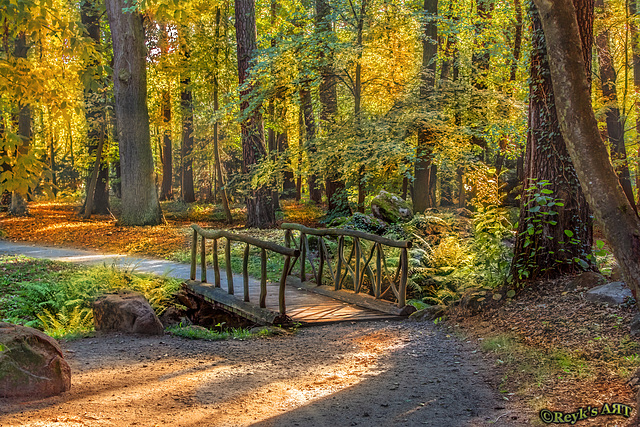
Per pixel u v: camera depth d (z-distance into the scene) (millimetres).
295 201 33156
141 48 23000
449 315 7633
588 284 6609
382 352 6320
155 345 6980
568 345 5355
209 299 9953
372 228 14281
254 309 8570
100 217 27406
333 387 5074
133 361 6082
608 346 5043
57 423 3799
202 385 5121
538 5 4324
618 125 20375
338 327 7941
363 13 15250
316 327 8055
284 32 23984
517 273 7406
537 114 7438
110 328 7887
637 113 22156
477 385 4891
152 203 23312
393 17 15148
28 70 5559
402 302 8414
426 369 5508
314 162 15922
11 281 11727
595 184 4035
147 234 19797
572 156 4203
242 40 21109
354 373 5527
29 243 19016
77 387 4844
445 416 4203
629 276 3842
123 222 22859
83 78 5918
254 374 5566
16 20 5305
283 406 4547
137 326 7621
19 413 3967
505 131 14867
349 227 14297
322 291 10250
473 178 14789
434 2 18125
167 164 37625
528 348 5555
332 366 5848
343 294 9695
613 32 20359
